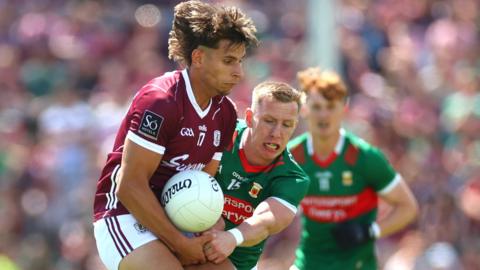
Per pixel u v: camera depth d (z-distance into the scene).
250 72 48.03
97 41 53.47
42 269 44.16
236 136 21.06
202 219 18.70
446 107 45.56
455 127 44.03
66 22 56.09
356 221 26.67
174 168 19.08
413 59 49.28
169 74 19.00
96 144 46.16
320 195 26.66
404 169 41.50
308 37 44.06
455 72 47.50
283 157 20.92
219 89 18.67
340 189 26.55
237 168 20.86
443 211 39.38
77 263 42.72
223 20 18.28
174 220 18.75
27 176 46.97
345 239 26.27
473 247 38.53
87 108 47.94
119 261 18.72
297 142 26.84
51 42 55.16
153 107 18.30
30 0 58.31
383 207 34.62
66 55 53.97
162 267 18.41
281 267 39.12
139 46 51.66
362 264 26.86
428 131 44.47
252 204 21.03
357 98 46.62
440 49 49.03
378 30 51.34
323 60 40.53
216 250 18.80
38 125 49.53
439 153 43.28
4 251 44.38
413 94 46.91
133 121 18.39
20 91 53.09
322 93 25.98
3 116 50.34
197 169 19.44
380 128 43.94
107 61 52.84
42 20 56.75
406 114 45.00
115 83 49.84
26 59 55.00
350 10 51.72
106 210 19.17
